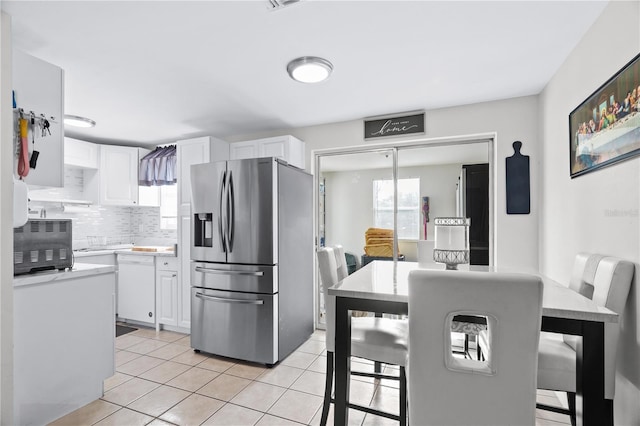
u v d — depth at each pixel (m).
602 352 1.19
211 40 1.98
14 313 1.78
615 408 1.59
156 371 2.67
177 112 3.22
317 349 3.16
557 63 2.27
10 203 1.65
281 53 2.14
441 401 1.16
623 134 1.48
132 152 4.34
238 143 3.73
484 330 1.54
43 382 1.91
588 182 1.86
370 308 1.51
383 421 2.00
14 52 1.81
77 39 1.95
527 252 2.84
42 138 1.94
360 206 3.70
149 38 1.95
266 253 2.80
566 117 2.20
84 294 2.14
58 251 2.04
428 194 3.42
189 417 2.03
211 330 2.99
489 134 3.01
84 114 3.27
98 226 4.48
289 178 3.07
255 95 2.83
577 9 1.69
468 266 2.28
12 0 1.58
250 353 2.82
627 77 1.45
